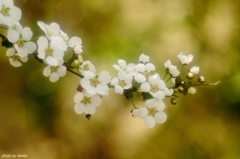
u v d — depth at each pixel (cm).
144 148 45
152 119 26
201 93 47
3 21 25
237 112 47
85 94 26
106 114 46
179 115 47
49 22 47
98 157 44
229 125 47
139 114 26
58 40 26
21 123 44
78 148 44
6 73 45
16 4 47
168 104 47
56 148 44
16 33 26
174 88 27
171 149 45
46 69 26
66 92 45
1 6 25
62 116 45
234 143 46
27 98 45
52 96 45
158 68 46
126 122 46
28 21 46
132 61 46
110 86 27
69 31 47
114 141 45
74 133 45
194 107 47
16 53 26
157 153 45
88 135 45
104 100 46
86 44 46
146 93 26
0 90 44
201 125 46
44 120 45
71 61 26
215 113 47
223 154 45
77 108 26
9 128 43
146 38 47
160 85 26
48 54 26
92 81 26
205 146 45
